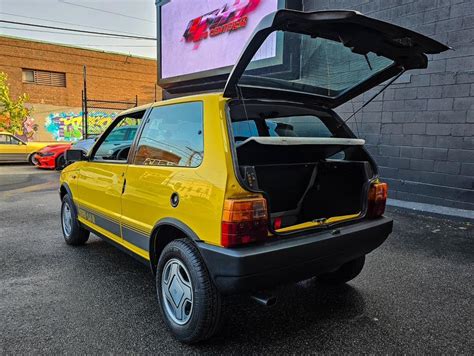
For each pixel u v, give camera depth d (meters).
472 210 5.98
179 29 11.11
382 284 3.55
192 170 2.50
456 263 4.09
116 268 3.92
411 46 2.82
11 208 7.02
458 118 6.02
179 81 11.30
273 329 2.75
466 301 3.20
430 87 6.29
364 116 7.27
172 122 2.88
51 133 22.75
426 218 5.96
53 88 22.64
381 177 7.13
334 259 2.64
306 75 3.32
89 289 3.40
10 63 21.09
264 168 2.91
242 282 2.20
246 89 2.72
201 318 2.39
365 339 2.61
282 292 3.39
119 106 24.86
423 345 2.54
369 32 2.58
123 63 24.80
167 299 2.70
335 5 7.45
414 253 4.40
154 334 2.66
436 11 6.09
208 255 2.29
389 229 3.07
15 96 21.39
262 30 2.24
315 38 2.77
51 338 2.59
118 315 2.92
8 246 4.66
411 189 6.71
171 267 2.67
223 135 2.38
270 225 2.36
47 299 3.19
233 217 2.20
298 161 3.28
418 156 6.56
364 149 3.21
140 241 3.05
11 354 2.40
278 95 2.97
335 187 3.18
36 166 14.40
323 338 2.62
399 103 6.73
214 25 9.78
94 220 3.94
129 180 3.17
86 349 2.47
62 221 4.88
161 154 2.90
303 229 2.53
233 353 2.45
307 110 3.27
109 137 4.51
